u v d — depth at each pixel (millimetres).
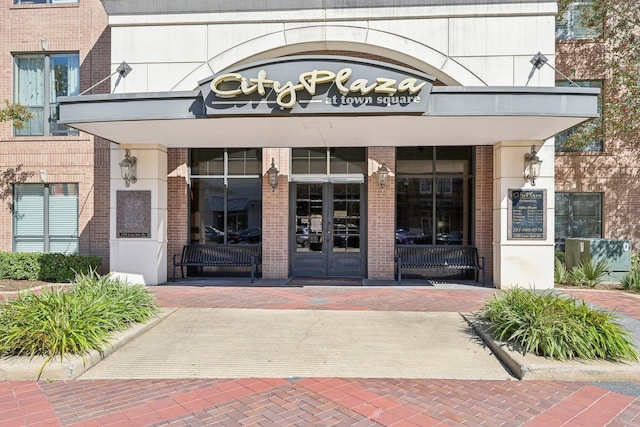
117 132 10227
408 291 10539
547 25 10773
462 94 8641
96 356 5723
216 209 13047
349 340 6648
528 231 10852
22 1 14008
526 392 4910
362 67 8500
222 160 13086
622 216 13789
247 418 4266
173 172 12750
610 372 5227
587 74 13664
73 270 11922
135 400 4664
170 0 11188
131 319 7059
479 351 6207
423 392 4891
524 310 6406
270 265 12641
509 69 10844
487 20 10898
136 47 11359
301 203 13070
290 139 11109
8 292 10305
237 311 8328
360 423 4164
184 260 12711
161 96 8891
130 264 11438
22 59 14055
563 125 9438
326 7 11133
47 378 5254
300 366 5652
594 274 11289
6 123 13781
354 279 12562
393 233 12445
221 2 11172
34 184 13914
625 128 12312
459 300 9445
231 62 11281
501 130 9938
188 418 4258
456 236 12695
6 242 13758
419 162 12781
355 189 13031
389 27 11070
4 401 4641
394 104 8477
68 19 13648
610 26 13305
